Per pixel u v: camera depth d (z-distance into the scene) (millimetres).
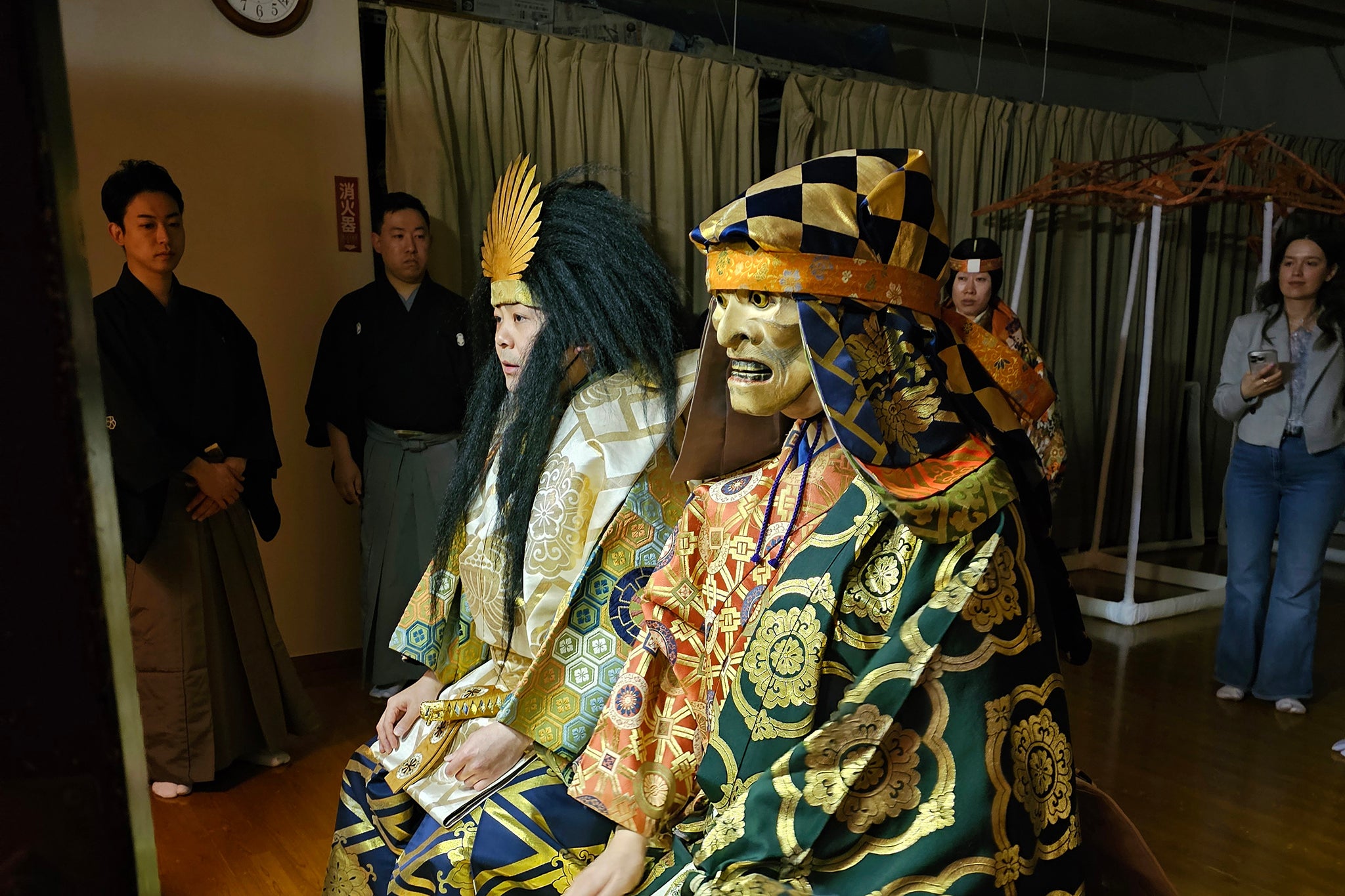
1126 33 5391
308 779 2627
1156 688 3355
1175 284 5473
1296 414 3102
